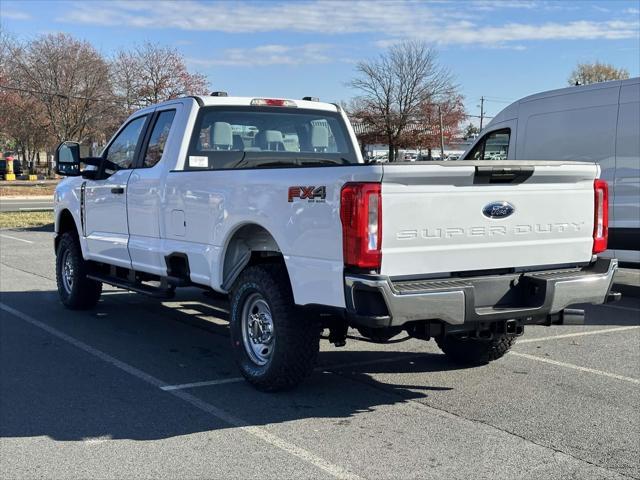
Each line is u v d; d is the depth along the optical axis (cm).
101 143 4853
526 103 1046
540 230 502
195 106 654
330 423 472
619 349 686
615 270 523
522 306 487
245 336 551
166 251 636
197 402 514
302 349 508
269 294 512
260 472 393
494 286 481
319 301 468
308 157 718
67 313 842
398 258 445
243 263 555
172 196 626
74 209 821
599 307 920
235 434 451
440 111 5172
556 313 504
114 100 4684
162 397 525
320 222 462
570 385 562
